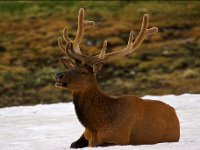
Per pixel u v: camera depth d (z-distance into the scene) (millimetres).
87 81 26734
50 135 34250
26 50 123938
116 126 26625
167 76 98375
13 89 93000
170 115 27938
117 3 166250
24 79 99062
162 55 114750
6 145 30969
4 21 151375
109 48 123562
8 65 112812
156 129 27391
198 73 99125
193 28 138625
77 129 36312
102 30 135625
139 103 27297
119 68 104062
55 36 132750
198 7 159750
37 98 84188
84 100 26875
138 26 143500
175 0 167750
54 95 86062
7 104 79125
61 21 148750
